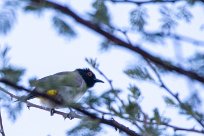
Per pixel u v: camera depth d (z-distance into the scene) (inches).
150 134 310.5
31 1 201.0
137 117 316.8
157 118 313.4
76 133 354.9
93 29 193.5
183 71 213.2
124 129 315.3
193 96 293.6
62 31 218.5
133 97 319.9
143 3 255.0
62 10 184.7
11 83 236.8
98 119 319.0
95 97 317.7
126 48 202.8
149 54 208.8
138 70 291.0
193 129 306.2
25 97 321.4
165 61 215.3
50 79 330.6
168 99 312.0
